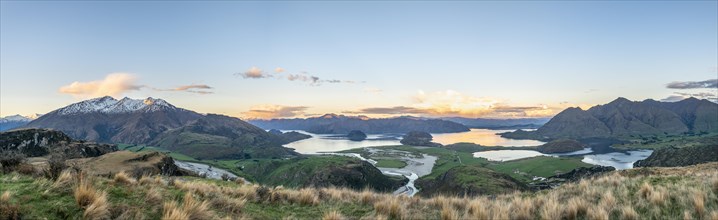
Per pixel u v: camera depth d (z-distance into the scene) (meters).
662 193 13.48
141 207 10.08
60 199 9.52
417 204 15.30
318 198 15.59
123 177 12.63
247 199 13.88
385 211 13.12
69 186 10.50
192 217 9.92
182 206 10.44
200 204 10.88
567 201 14.95
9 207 8.28
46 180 10.77
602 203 13.16
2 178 11.12
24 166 12.54
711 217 10.96
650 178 18.50
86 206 9.26
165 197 11.43
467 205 14.30
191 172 53.69
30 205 8.88
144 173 14.19
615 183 18.19
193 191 12.78
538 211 13.16
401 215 12.47
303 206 14.24
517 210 12.70
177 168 50.91
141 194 11.09
